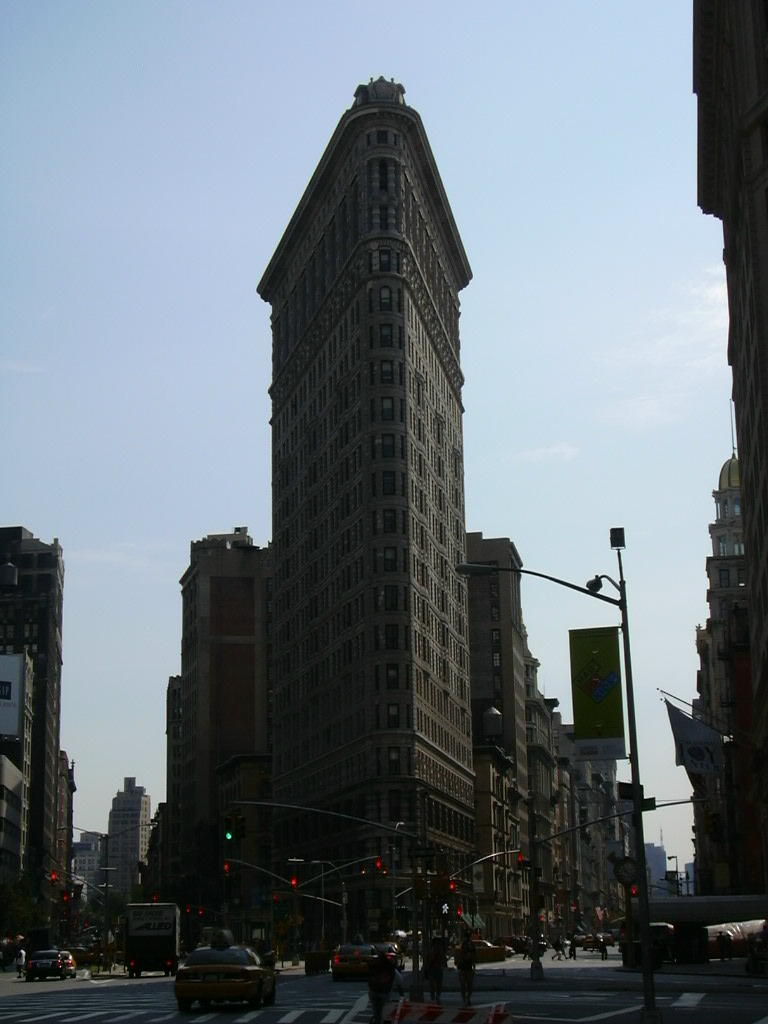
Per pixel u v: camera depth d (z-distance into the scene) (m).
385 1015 41.84
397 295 146.62
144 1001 54.28
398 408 144.25
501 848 194.00
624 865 55.25
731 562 188.62
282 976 86.81
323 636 157.38
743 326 94.38
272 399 190.25
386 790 135.38
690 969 77.44
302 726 164.75
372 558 140.75
